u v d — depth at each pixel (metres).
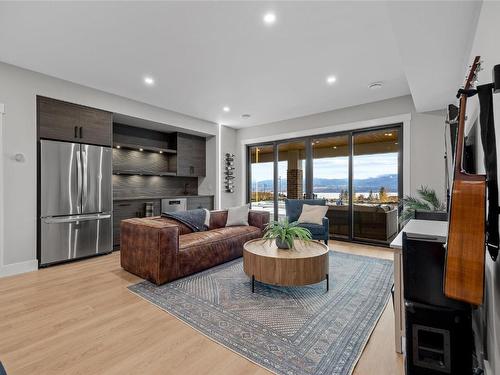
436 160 4.00
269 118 5.64
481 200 1.06
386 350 1.71
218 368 1.54
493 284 1.33
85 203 3.82
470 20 1.90
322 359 1.61
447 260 1.10
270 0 2.07
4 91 3.14
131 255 3.10
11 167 3.19
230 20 2.32
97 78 3.58
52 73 3.43
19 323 2.02
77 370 1.52
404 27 2.00
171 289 2.66
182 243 3.10
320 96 4.27
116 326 1.98
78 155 3.75
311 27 2.42
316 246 2.91
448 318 1.27
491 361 1.38
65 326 1.98
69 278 3.00
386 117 4.41
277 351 1.68
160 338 1.83
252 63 3.13
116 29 2.46
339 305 2.32
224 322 2.03
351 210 4.89
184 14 2.24
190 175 5.98
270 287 2.72
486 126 1.17
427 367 1.30
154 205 4.97
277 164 6.00
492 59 1.36
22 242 3.26
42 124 3.45
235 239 3.69
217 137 6.18
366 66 3.20
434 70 2.71
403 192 4.26
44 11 2.20
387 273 3.17
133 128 5.28
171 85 3.82
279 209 6.01
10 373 1.49
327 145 5.26
